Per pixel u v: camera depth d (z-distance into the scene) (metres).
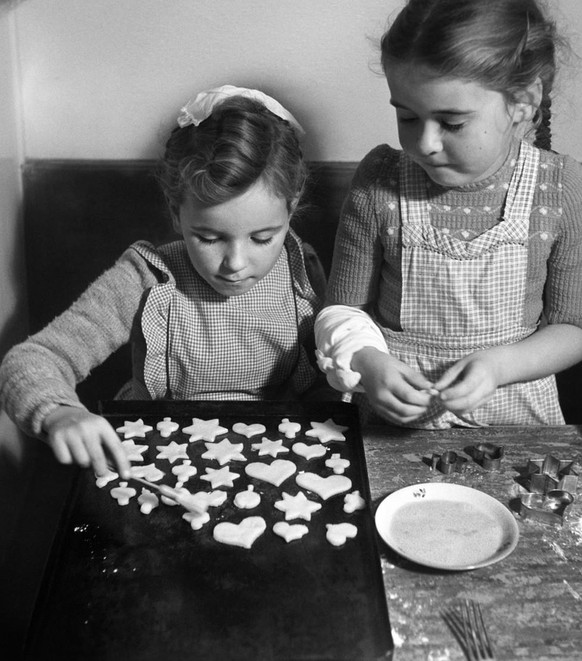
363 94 1.47
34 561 1.48
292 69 1.45
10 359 1.07
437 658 0.72
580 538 0.87
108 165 1.47
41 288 1.53
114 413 1.13
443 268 1.12
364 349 1.07
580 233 1.11
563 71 1.40
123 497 0.95
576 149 1.48
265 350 1.29
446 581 0.81
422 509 0.91
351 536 0.88
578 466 1.00
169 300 1.23
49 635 0.75
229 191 0.99
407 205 1.12
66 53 1.44
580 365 1.51
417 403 0.98
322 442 1.06
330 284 1.23
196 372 1.28
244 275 1.10
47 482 1.63
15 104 1.45
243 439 1.08
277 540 0.88
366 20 1.42
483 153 0.96
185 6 1.41
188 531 0.90
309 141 1.50
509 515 0.89
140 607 0.79
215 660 0.72
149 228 1.49
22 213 1.50
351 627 0.76
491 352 1.05
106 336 1.20
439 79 0.89
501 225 1.09
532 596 0.79
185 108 1.13
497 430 1.09
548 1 1.35
